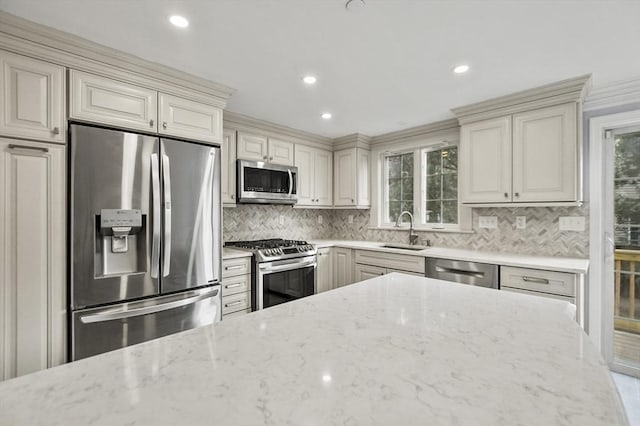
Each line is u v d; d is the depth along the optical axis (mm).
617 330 2469
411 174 3770
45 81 1677
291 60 1994
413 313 1010
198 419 491
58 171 1714
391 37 1729
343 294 1244
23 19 1550
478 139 2746
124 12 1513
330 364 670
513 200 2547
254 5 1463
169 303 2059
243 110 2967
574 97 2266
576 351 730
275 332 852
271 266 2924
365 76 2217
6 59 1569
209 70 2135
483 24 1606
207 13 1522
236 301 2732
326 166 4043
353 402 535
